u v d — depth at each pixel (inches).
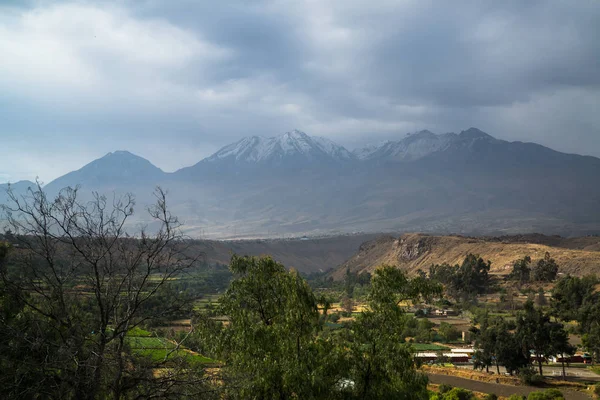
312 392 1016.9
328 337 1270.9
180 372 729.6
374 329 1156.5
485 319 5580.7
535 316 3850.9
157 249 740.7
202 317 1138.0
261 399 1058.7
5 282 682.8
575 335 5428.2
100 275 741.9
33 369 659.4
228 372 924.0
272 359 1090.7
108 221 732.7
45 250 690.8
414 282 1221.1
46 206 694.5
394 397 1083.9
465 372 3907.5
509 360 3762.3
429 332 5324.8
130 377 710.5
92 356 701.9
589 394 3287.4
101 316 708.0
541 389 3449.8
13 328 688.4
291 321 1121.4
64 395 661.9
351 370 1124.5
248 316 1167.6
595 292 6176.2
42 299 807.1
